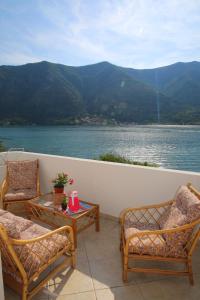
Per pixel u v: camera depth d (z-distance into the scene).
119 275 2.09
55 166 3.86
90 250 2.50
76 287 1.94
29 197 3.38
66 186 3.73
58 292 1.88
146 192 2.99
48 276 1.87
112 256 2.39
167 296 1.84
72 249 2.14
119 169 3.17
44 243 1.91
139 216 3.04
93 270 2.16
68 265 2.23
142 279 2.04
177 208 2.20
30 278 1.66
